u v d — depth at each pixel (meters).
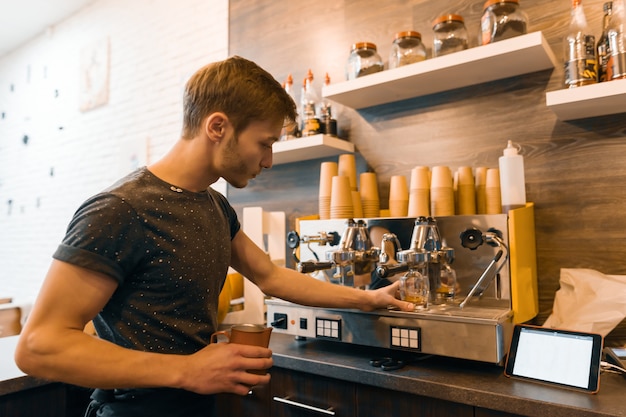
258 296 1.81
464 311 1.21
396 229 1.44
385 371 1.15
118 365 0.73
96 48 3.73
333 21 2.16
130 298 0.86
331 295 1.25
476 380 1.08
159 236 0.87
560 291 1.41
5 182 4.68
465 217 1.33
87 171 3.74
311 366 1.26
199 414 0.96
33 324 0.72
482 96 1.69
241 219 2.42
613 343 1.36
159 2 3.20
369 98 1.86
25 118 4.49
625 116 1.42
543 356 1.08
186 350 0.90
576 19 1.43
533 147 1.57
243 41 2.53
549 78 1.55
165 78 3.13
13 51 4.75
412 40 1.69
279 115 0.94
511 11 1.47
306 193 2.17
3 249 4.59
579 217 1.47
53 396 1.39
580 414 0.89
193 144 0.93
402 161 1.88
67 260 0.75
